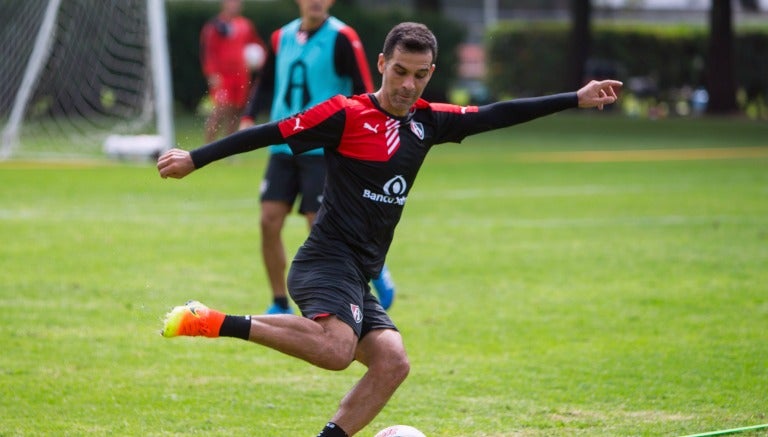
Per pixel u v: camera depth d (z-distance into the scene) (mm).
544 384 20469
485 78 126625
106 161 58688
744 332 24375
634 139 81562
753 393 19844
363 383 15336
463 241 36188
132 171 54500
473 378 20875
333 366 14891
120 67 70625
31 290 27969
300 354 14664
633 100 128625
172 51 99812
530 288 29031
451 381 20688
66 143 66062
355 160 15703
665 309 26609
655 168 59906
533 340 23734
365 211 15781
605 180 54031
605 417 18469
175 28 99375
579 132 89562
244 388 20281
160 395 19719
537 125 98312
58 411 18703
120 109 71375
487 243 35812
